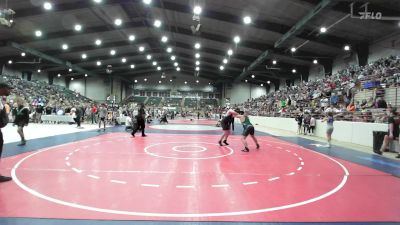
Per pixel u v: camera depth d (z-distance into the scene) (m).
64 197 5.03
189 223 4.05
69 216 4.19
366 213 4.55
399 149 10.69
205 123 33.94
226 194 5.39
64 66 41.62
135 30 30.80
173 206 4.70
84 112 28.62
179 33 29.84
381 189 6.00
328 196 5.41
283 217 4.32
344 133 15.72
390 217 4.39
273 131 23.25
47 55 34.47
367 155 10.76
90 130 19.17
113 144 12.17
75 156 9.05
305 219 4.25
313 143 14.50
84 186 5.73
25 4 21.53
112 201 4.88
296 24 20.95
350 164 8.82
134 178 6.45
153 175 6.76
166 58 47.16
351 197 5.38
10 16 21.12
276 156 9.93
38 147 10.70
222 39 29.39
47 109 26.47
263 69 41.25
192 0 21.08
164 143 12.92
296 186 6.06
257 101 47.84
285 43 27.30
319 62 31.97
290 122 23.75
